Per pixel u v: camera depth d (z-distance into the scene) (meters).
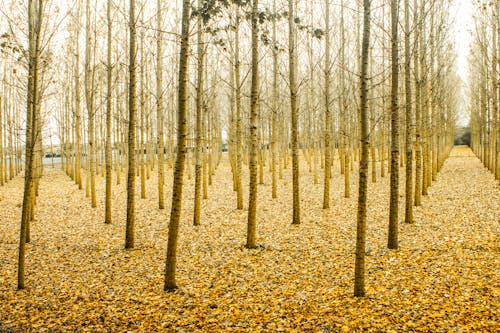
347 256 9.09
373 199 15.54
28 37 8.18
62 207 16.41
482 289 6.67
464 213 11.96
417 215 12.35
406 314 6.07
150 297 7.37
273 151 16.86
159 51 15.78
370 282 7.51
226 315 6.50
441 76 18.50
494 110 17.64
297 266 8.68
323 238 10.69
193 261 9.38
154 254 10.02
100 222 13.68
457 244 9.12
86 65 16.19
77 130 21.67
